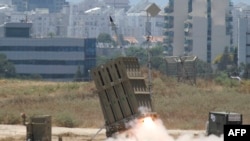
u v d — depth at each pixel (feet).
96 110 595.06
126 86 364.38
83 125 518.78
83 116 564.71
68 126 514.68
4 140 425.28
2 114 533.14
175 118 555.69
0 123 520.42
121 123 367.66
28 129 396.57
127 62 366.22
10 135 449.89
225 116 390.42
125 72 363.56
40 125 395.34
